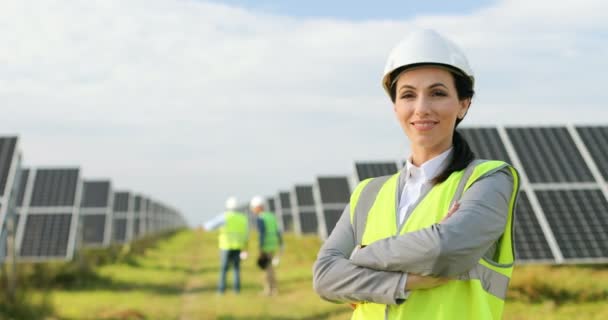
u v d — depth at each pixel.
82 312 11.23
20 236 15.24
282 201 39.91
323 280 2.08
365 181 2.34
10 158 12.45
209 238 48.50
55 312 11.16
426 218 1.98
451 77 2.02
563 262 10.36
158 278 17.77
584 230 10.91
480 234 1.84
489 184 1.96
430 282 1.86
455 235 1.81
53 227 15.57
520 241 10.73
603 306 9.22
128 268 20.50
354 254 2.02
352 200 2.32
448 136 2.06
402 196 2.12
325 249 2.24
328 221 21.70
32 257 14.61
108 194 24.61
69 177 17.44
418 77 2.02
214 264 23.33
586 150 12.82
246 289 15.04
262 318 10.35
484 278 1.92
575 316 8.62
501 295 1.93
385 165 18.30
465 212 1.87
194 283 16.97
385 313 1.96
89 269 17.50
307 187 32.50
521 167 12.42
